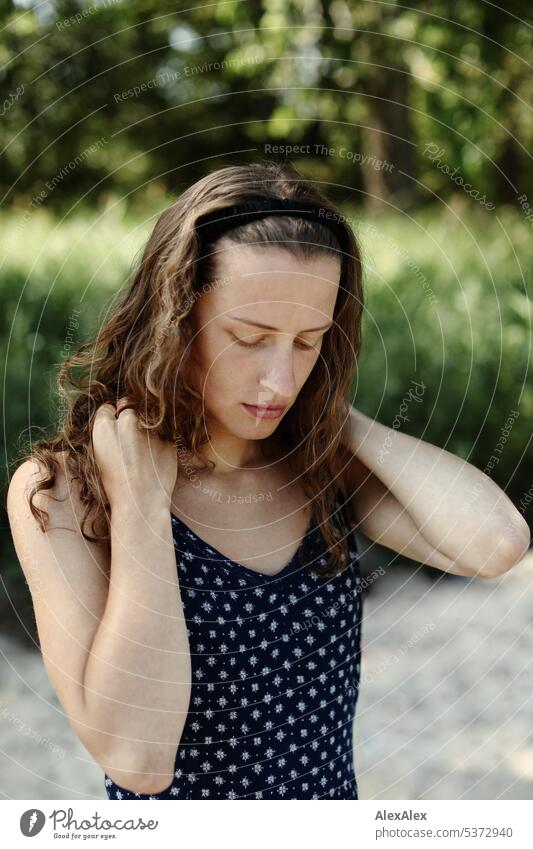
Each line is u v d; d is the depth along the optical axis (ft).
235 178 4.35
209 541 4.54
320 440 4.89
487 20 24.35
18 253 15.17
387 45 26.16
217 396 4.31
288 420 4.91
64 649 4.09
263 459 4.86
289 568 4.68
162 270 4.35
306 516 4.85
